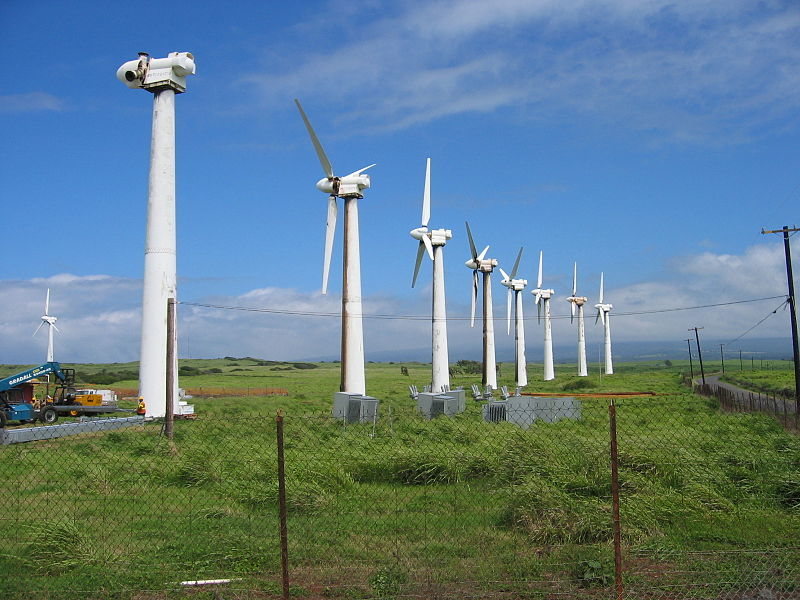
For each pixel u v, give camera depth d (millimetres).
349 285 48469
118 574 9484
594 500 11773
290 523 11719
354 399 34969
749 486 13828
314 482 13930
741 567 9453
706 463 15086
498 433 21062
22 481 15906
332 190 48438
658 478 13836
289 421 24078
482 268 74188
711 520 11820
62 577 9500
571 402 30641
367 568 9562
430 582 8922
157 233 40188
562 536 10664
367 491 13836
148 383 39281
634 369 180375
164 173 40594
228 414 39875
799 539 10852
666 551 10070
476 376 125562
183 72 41125
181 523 11938
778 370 118375
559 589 8812
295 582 9094
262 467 15555
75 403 40188
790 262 40625
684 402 40812
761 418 27266
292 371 139125
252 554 10086
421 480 15016
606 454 14180
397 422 29062
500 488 13352
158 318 39688
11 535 11219
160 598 8781
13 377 37688
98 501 13781
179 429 27172
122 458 19062
